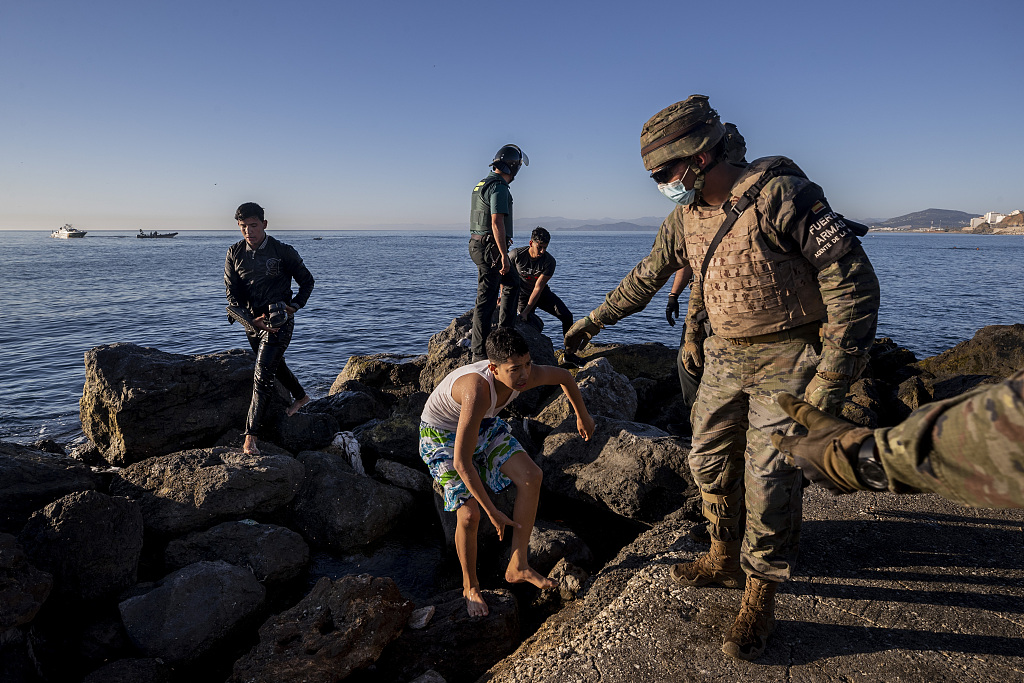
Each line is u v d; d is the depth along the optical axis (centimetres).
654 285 294
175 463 470
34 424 1045
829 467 96
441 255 10012
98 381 574
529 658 273
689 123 224
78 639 357
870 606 275
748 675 238
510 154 602
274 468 462
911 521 338
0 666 298
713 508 281
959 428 79
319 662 299
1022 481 72
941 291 3669
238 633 364
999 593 279
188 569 369
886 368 818
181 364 589
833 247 208
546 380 341
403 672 317
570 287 3978
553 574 359
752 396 244
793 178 220
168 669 338
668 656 253
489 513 316
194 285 4053
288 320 529
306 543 432
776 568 241
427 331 2175
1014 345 756
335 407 692
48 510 375
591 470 445
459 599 343
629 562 336
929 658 243
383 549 452
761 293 231
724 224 233
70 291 3606
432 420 345
